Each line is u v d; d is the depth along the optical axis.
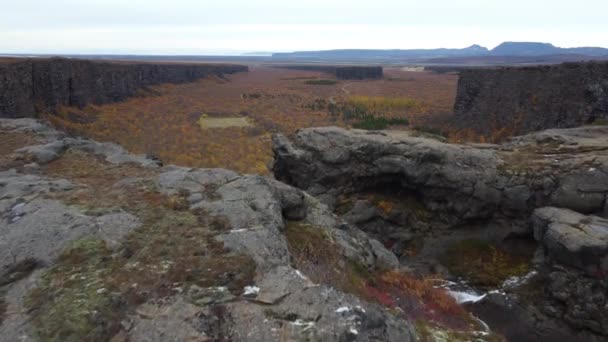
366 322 7.14
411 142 19.69
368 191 20.41
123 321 7.09
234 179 13.17
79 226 9.89
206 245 9.37
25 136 17.95
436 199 19.08
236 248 9.24
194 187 12.57
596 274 12.98
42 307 7.46
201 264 8.62
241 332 6.89
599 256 12.91
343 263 10.95
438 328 10.23
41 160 15.09
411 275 14.46
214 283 8.09
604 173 16.05
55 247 9.15
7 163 14.57
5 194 11.88
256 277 8.34
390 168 19.30
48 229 9.80
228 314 7.27
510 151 19.92
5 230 9.94
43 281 8.13
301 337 6.76
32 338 6.80
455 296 15.82
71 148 16.75
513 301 14.61
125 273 8.29
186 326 6.94
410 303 10.85
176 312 7.26
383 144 19.64
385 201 19.91
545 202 16.84
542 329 13.65
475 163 18.45
